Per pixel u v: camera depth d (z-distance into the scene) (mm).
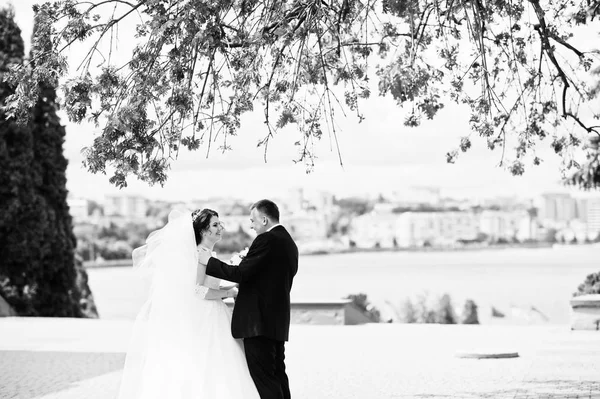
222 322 8656
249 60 8672
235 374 8445
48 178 29031
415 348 16422
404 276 110812
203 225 8867
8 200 27875
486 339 17969
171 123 8664
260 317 8430
